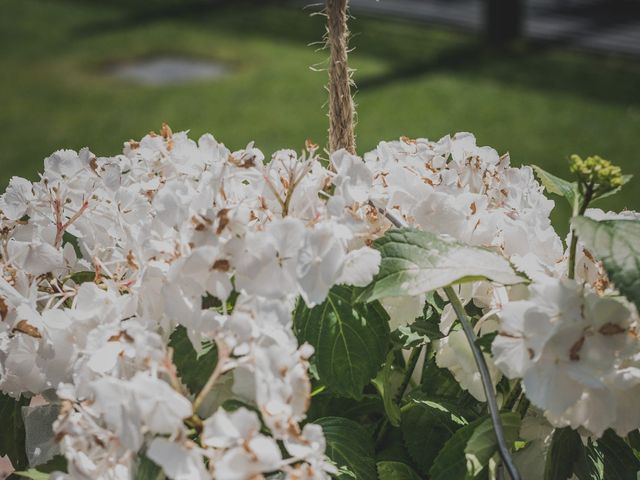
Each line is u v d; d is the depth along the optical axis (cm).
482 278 66
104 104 438
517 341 61
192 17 606
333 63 75
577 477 69
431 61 495
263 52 522
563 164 351
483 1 531
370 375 68
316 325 69
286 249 63
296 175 69
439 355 71
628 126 386
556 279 62
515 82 455
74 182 75
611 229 61
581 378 59
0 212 76
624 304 64
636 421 63
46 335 65
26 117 421
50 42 549
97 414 59
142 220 73
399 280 66
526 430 69
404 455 74
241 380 62
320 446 57
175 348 67
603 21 557
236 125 405
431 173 77
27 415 71
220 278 62
